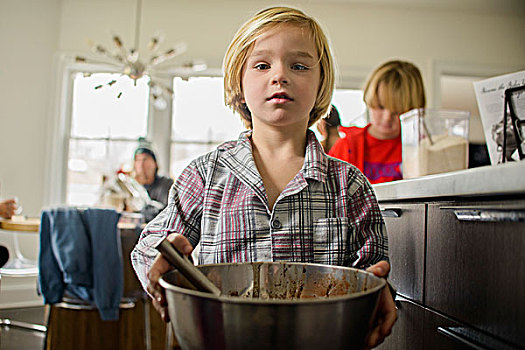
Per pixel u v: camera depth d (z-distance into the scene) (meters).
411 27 4.25
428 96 4.21
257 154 0.72
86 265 1.83
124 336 1.95
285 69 0.64
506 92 0.91
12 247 3.51
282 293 0.53
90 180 3.94
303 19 0.69
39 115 3.82
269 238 0.65
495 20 4.32
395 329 0.80
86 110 3.99
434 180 0.64
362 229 0.68
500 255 0.49
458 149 1.16
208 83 4.15
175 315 0.39
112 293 1.83
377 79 1.88
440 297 0.64
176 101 4.11
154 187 3.05
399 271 0.80
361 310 0.37
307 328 0.34
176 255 0.46
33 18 3.85
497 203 0.51
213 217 0.68
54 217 1.82
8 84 3.76
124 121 4.02
